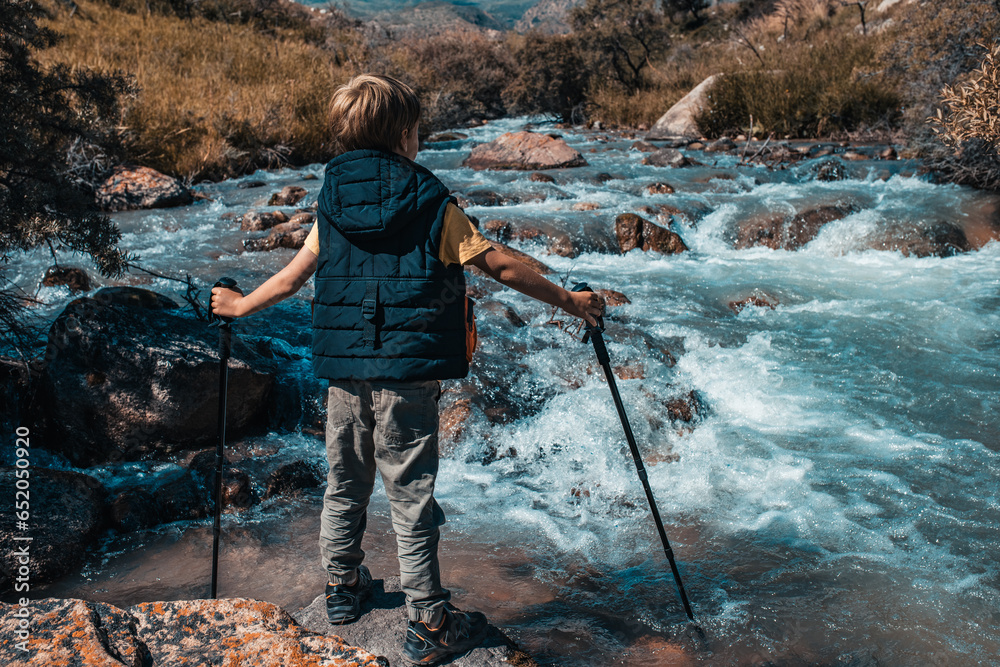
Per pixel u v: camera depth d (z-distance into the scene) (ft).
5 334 13.97
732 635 7.79
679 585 7.95
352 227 5.74
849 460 11.82
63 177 15.16
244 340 14.30
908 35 34.30
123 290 14.65
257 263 21.72
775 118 47.09
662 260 24.17
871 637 7.72
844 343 16.75
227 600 6.30
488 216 25.82
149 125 34.86
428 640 6.49
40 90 15.12
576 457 12.25
